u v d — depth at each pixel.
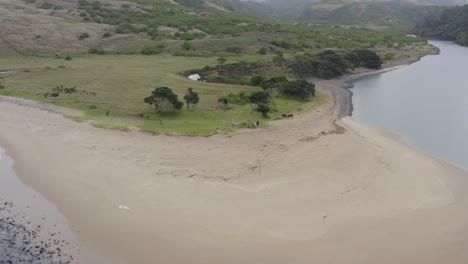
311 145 43.59
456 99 71.56
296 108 59.53
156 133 44.41
